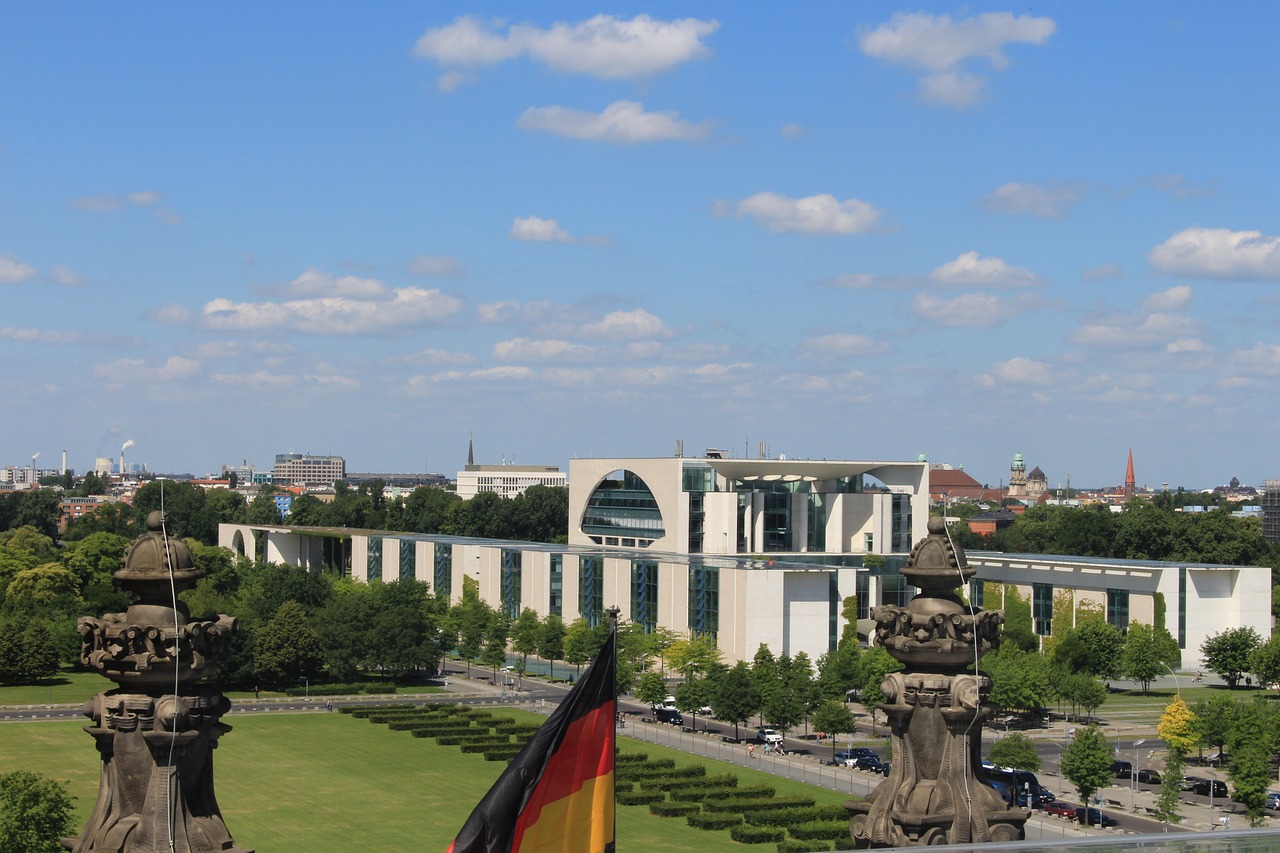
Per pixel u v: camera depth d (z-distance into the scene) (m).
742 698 179.88
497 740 177.50
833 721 175.50
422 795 149.50
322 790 151.25
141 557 40.38
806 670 196.62
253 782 154.88
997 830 41.00
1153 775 159.25
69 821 107.06
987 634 42.06
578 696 33.22
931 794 41.09
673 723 196.38
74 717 190.50
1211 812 145.38
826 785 155.38
